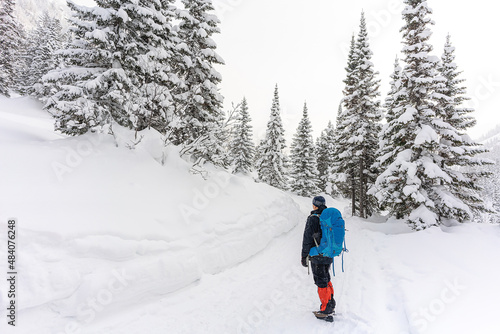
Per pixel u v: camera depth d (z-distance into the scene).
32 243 3.73
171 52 11.72
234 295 4.97
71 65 9.19
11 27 28.64
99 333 3.55
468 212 9.44
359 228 11.59
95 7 8.74
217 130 8.80
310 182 30.78
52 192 4.86
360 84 17.89
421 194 10.05
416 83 10.93
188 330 3.78
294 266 6.77
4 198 4.18
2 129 8.48
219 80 13.34
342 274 5.66
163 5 11.79
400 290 4.30
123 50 9.24
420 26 11.37
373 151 18.23
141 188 6.45
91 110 7.03
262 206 9.86
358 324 3.49
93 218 4.69
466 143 11.88
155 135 8.55
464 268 4.96
